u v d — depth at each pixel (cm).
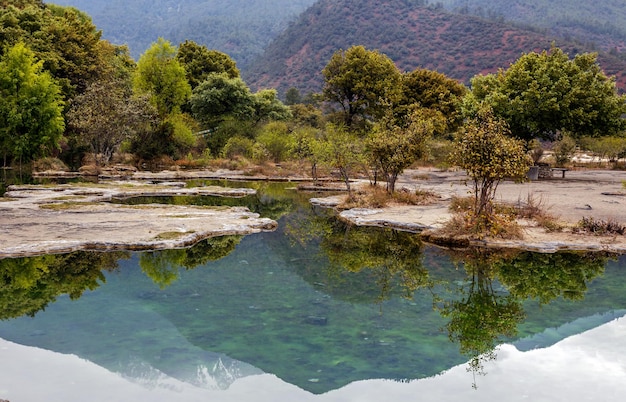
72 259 991
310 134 3403
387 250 1138
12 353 532
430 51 16050
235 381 471
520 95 2688
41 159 3262
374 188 2030
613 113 2581
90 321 640
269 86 16875
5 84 3078
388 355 542
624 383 476
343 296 778
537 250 1105
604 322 661
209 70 5588
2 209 1457
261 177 2998
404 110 4291
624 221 1323
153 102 4066
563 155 3919
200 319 654
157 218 1377
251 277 888
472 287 845
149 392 444
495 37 15625
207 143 4288
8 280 844
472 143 1173
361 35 17788
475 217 1211
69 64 3972
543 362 529
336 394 448
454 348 567
